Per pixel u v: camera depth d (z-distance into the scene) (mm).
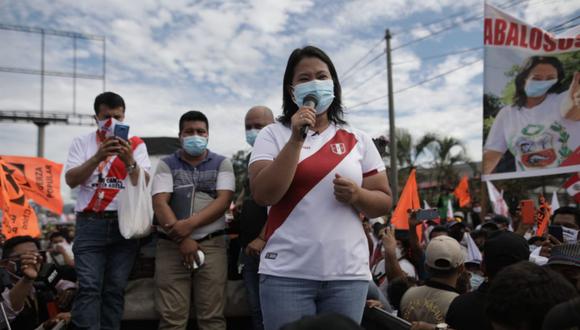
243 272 3506
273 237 2064
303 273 1995
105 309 3387
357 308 2061
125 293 3498
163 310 3340
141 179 3377
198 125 3533
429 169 24703
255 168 2146
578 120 4863
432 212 5543
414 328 2834
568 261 2754
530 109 5168
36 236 5809
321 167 2057
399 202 6246
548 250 4301
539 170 5039
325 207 2033
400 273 4844
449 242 3408
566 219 5129
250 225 3396
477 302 2623
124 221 3279
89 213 3422
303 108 1904
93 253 3357
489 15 5512
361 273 2080
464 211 16062
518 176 5164
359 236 2109
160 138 5484
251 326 3693
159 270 3389
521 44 5293
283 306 1996
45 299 4098
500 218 7699
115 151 3271
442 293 3309
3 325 3549
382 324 3273
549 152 5008
